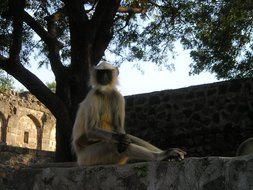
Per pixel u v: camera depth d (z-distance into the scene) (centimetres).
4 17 1411
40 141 2941
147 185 480
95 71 712
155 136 1283
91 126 640
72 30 1405
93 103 656
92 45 1424
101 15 1392
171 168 466
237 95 1140
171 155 507
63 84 1409
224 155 1138
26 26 1675
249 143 673
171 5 1714
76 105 1362
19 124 2836
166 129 1263
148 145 623
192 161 453
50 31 1515
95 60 1427
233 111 1141
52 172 557
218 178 433
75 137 667
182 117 1238
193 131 1207
